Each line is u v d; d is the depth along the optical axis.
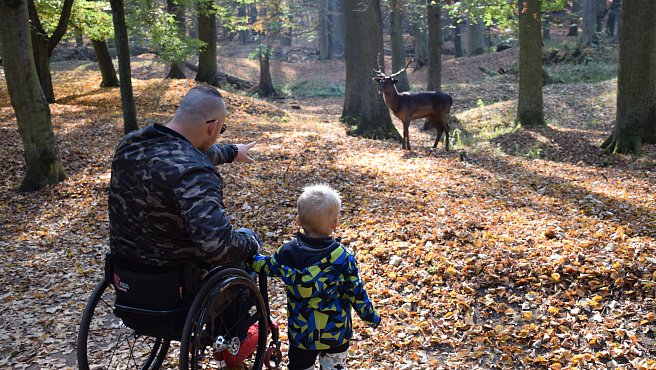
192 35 46.06
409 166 11.06
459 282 5.30
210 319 3.11
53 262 6.79
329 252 3.07
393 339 4.43
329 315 3.09
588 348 4.15
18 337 4.88
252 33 51.53
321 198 3.06
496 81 30.09
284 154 12.16
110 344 4.68
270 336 4.42
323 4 45.38
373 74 17.09
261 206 8.34
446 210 7.69
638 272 5.04
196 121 2.86
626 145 12.73
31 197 9.66
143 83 24.17
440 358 4.18
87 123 15.93
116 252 2.89
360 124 17.48
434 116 13.95
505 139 16.20
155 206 2.68
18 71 9.68
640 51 12.38
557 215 7.34
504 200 8.30
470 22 39.25
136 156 2.73
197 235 2.60
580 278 5.07
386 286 5.41
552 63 31.31
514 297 4.97
